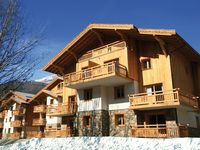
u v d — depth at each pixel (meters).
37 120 40.50
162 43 20.97
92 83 23.62
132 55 23.25
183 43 21.28
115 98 23.20
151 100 19.95
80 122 24.45
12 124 46.72
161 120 20.41
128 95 21.78
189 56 24.75
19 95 47.00
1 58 6.50
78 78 23.94
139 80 22.81
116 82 22.95
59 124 33.25
